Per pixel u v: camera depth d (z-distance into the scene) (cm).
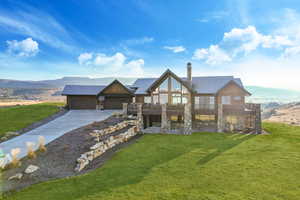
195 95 2264
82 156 1080
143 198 687
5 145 1409
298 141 1497
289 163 998
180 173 905
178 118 2333
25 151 1252
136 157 1173
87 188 775
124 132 1708
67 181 846
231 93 2205
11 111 2998
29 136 1673
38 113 2847
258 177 839
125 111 2181
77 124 2175
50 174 928
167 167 988
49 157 1123
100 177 883
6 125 2125
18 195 729
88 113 2970
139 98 3161
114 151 1348
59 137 1548
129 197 696
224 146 1378
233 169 934
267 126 2245
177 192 726
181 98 2261
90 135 1506
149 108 2045
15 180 852
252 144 1418
